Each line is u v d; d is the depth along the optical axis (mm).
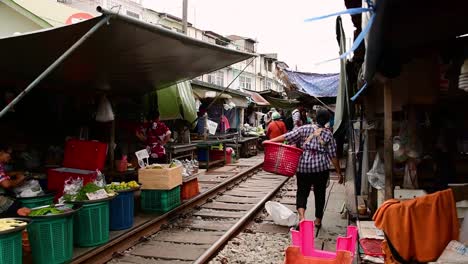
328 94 13906
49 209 5086
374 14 2162
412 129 5848
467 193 3631
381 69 3854
